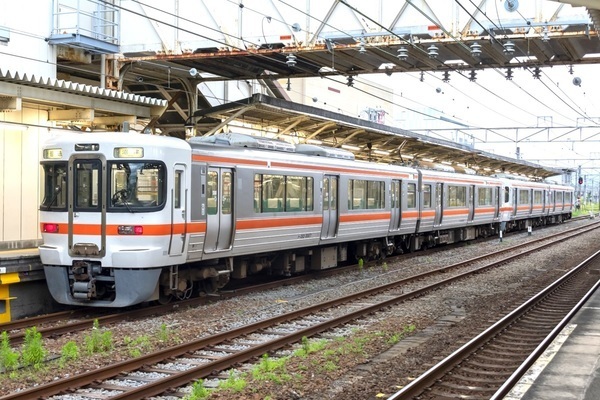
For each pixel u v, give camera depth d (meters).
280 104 17.84
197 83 23.16
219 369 8.53
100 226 11.77
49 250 12.02
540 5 16.48
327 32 18.06
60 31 17.42
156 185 11.84
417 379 7.54
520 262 22.59
